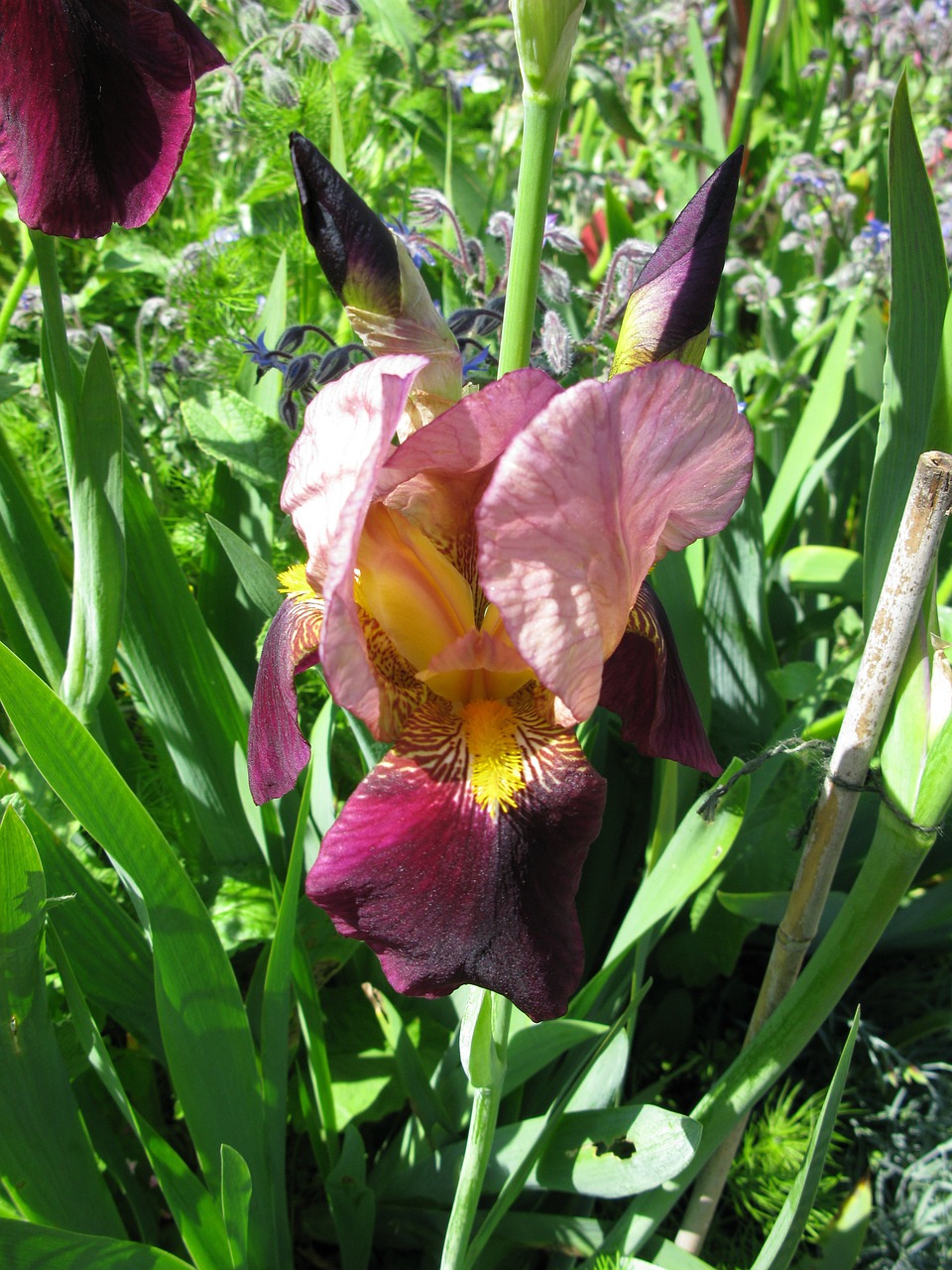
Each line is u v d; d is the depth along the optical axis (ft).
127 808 0.87
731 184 0.78
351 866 0.68
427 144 2.05
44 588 1.27
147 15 0.90
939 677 0.83
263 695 0.86
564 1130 1.05
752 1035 1.08
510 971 0.67
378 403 0.63
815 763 1.30
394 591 0.76
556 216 1.36
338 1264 1.30
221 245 1.80
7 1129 0.89
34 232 0.99
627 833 1.55
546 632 0.65
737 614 1.54
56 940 0.95
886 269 1.82
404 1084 1.15
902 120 0.88
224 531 1.16
